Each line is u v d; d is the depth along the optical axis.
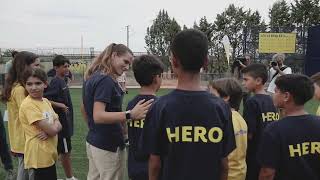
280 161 2.59
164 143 2.20
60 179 5.57
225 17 34.41
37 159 3.75
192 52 2.10
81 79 32.19
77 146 7.91
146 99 3.12
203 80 20.58
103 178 3.48
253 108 3.88
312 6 30.55
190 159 2.13
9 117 4.23
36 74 3.75
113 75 3.39
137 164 3.07
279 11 32.88
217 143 2.15
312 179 2.56
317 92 3.56
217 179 2.19
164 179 2.20
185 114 2.14
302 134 2.55
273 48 18.88
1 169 5.96
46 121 3.74
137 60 3.16
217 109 2.18
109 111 3.29
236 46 26.05
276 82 2.74
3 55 32.03
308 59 16.12
